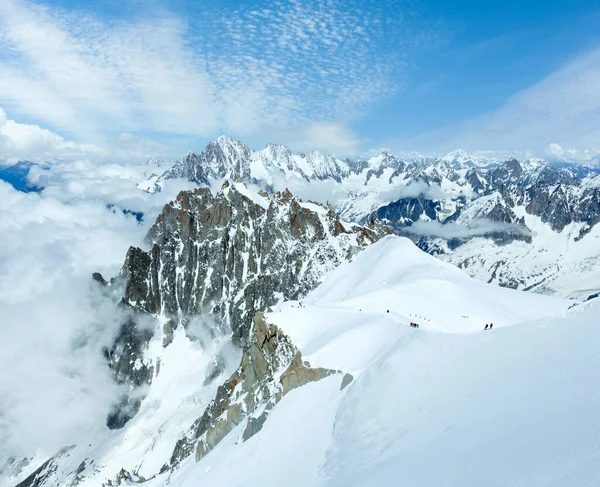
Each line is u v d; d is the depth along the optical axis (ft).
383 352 218.79
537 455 77.00
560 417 87.97
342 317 316.40
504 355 141.28
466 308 390.83
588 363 108.88
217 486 199.82
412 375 160.45
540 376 114.21
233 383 398.21
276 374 288.51
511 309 433.48
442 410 125.90
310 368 240.32
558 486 64.49
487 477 78.13
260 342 347.15
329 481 123.24
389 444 124.47
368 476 108.47
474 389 127.13
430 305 384.47
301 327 323.37
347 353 241.35
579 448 72.13
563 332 138.62
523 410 100.58
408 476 95.55
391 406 148.77
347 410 170.60
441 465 93.04
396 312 327.26
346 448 140.36
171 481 323.78
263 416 250.37
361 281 559.79
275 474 167.43
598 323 132.87
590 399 89.45
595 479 61.00
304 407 212.43
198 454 335.88
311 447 168.25
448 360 158.81
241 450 221.66
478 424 105.70
